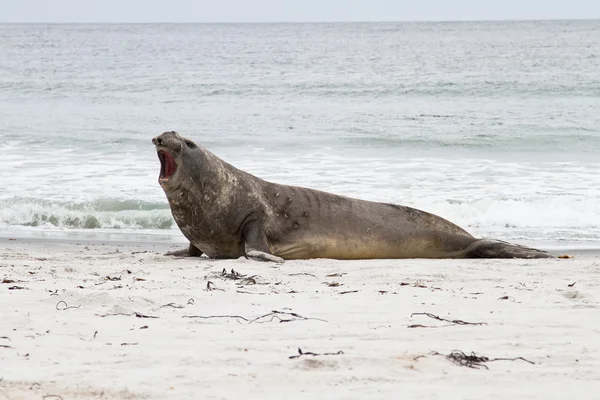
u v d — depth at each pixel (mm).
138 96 161500
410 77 186375
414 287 31406
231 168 43125
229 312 25297
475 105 138875
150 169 78438
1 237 53531
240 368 18109
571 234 55031
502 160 85188
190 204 41812
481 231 56500
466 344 21000
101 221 59281
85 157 86250
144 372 17672
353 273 35625
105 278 32875
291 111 134125
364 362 18609
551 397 16344
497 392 16641
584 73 186500
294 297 28406
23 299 26688
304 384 16969
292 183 70562
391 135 102500
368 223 44156
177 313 25078
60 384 16531
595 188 68438
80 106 144625
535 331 22750
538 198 64062
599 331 22812
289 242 43000
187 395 16125
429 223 45062
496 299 28266
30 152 89625
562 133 102562
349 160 84812
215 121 121312
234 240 42938
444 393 16500
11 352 19500
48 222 59500
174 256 44219
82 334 21766
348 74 199125
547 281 33344
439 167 80375
